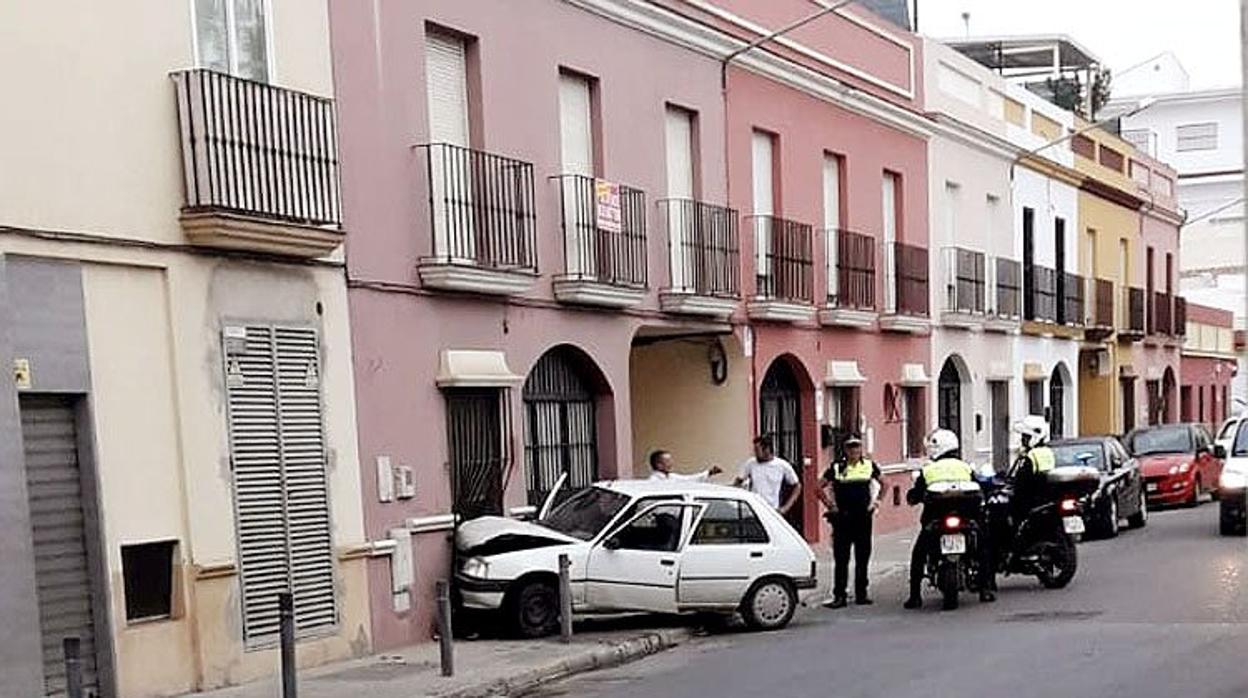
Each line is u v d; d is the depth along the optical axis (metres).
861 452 16.14
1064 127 33.97
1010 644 12.14
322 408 12.41
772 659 12.03
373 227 13.11
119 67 10.53
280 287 12.02
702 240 18.50
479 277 14.05
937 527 14.88
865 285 23.41
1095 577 16.91
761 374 20.36
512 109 15.12
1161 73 65.50
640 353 20.64
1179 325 42.59
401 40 13.55
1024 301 31.02
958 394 28.16
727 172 19.61
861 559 15.80
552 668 11.80
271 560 11.80
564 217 15.88
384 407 13.20
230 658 11.31
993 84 29.64
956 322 26.89
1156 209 41.03
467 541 13.61
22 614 9.62
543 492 15.83
